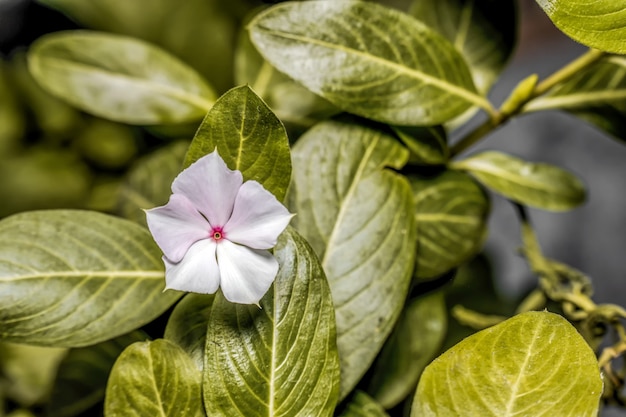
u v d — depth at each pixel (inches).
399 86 13.7
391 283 12.9
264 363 11.6
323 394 11.7
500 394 11.4
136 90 15.7
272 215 11.1
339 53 13.3
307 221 13.0
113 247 12.7
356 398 13.1
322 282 11.8
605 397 14.5
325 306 11.8
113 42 15.8
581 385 11.3
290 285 11.7
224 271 11.2
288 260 11.7
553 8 12.3
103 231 12.8
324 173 13.3
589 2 12.1
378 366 14.7
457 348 11.6
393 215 13.1
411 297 15.2
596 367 11.3
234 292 11.2
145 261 12.8
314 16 13.3
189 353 12.1
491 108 14.8
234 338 11.5
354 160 13.4
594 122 15.7
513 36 15.9
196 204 11.1
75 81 15.6
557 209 15.7
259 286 11.2
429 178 15.0
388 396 14.6
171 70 15.9
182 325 12.2
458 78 14.2
